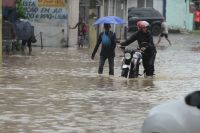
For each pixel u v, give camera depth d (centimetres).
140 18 5716
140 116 1297
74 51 3666
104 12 5284
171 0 6969
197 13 7575
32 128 1155
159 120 827
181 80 2044
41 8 4212
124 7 5650
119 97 1585
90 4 4831
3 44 3381
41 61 2784
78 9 4359
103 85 1852
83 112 1340
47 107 1402
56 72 2252
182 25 7062
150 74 2167
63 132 1119
